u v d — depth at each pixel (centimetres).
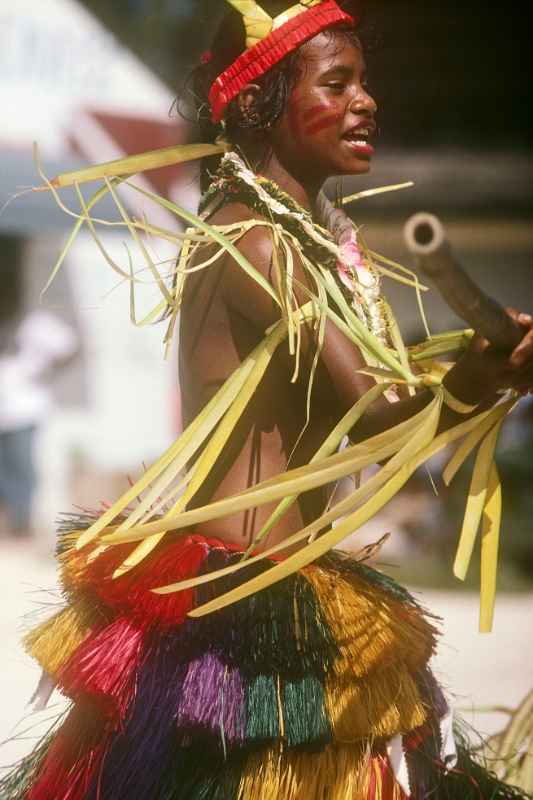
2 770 511
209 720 335
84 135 1566
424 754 370
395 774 356
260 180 364
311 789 344
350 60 368
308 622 345
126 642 344
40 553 1433
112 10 1551
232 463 365
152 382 1772
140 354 1766
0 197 1351
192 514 329
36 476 1617
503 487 1359
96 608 362
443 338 371
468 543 344
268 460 365
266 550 357
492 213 1889
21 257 1733
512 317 295
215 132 396
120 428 1766
